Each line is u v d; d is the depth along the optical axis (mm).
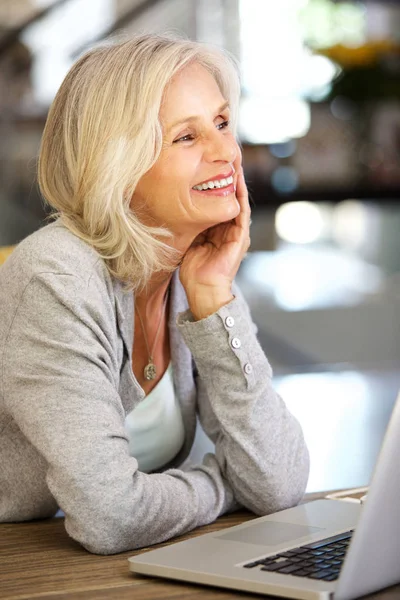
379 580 1265
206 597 1303
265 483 1804
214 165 1791
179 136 1784
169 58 1759
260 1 6773
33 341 1672
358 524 1196
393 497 1225
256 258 7215
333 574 1297
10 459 1813
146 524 1604
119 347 1801
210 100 1804
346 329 6828
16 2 6984
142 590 1345
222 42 6816
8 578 1427
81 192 1782
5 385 1688
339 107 6930
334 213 7203
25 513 1830
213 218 1802
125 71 1751
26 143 6809
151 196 1797
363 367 6117
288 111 6828
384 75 6898
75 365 1653
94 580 1403
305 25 6824
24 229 6363
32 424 1637
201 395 2043
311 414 4293
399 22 6930
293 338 6688
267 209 6914
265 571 1325
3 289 1730
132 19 6965
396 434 1190
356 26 6898
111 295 1774
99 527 1567
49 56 7047
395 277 7438
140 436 1980
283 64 6805
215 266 1878
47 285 1682
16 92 6941
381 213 7328
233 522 1784
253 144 6789
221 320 1792
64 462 1590
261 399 1805
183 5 6914
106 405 1659
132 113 1741
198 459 3385
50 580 1409
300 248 7285
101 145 1746
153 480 1664
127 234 1752
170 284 1979
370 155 7023
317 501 1779
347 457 3344
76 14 7012
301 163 6914
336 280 7375
